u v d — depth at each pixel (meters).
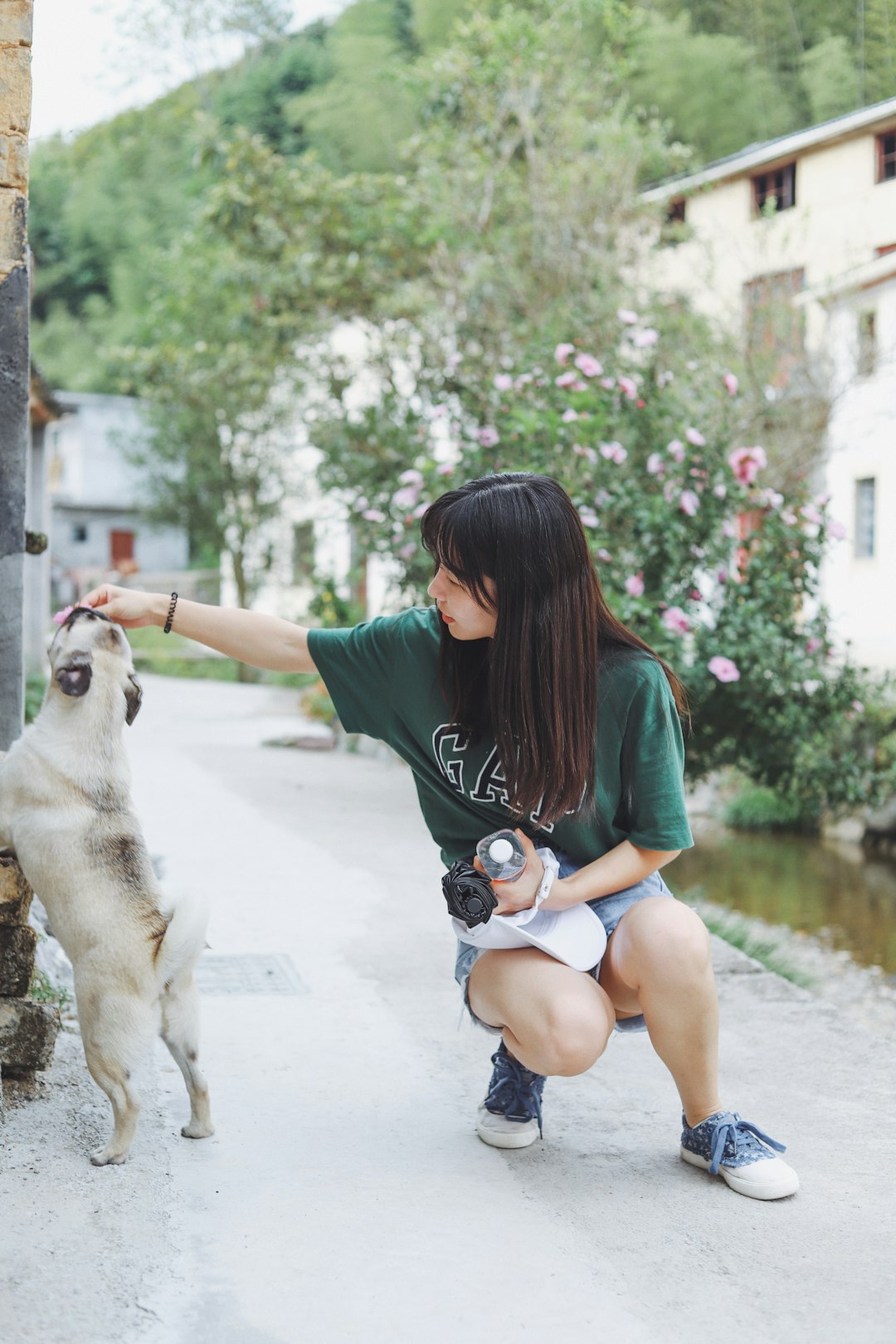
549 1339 2.04
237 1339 2.00
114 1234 2.30
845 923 6.45
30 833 2.54
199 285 22.12
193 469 24.98
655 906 2.63
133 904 2.55
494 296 9.67
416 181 12.20
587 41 11.78
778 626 7.03
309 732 11.18
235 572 24.33
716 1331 2.08
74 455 36.16
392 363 12.44
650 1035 2.65
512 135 10.74
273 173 13.26
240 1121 2.91
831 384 9.96
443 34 15.19
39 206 39.06
